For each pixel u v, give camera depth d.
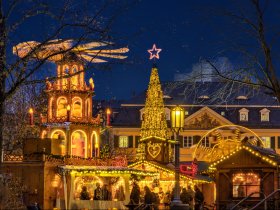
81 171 44.12
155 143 58.84
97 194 44.31
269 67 28.50
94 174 44.69
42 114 59.34
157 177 53.31
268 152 51.12
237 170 48.25
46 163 42.78
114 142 98.56
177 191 31.59
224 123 98.00
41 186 42.47
